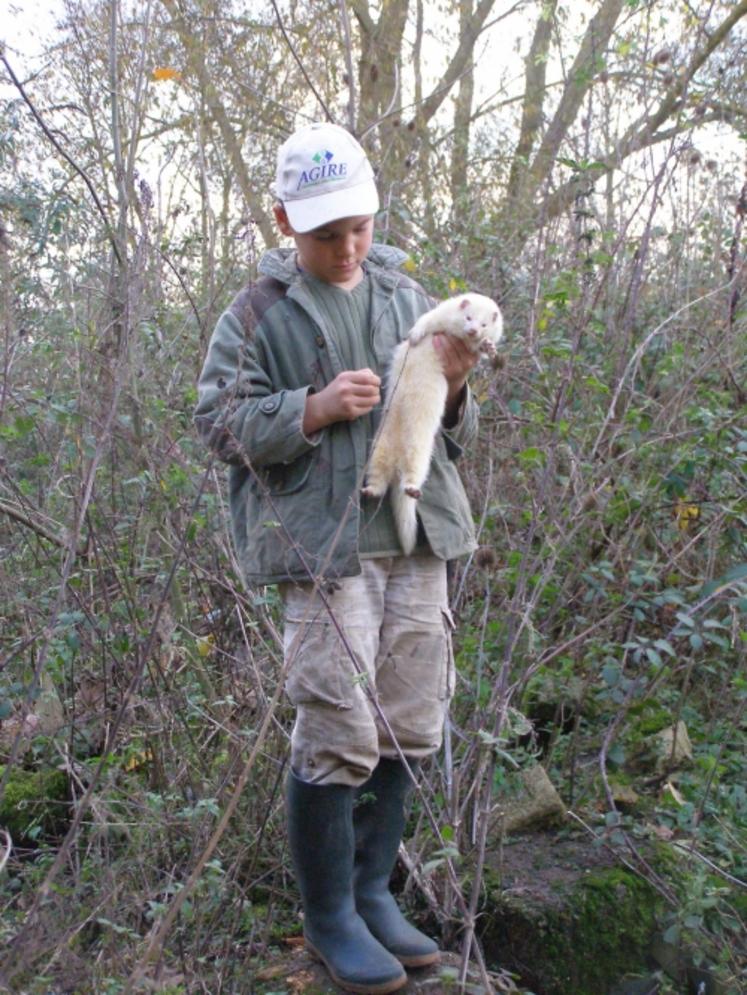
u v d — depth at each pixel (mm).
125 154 4520
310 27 6230
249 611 3631
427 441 2504
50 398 3621
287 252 2660
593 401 4148
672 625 3699
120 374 2801
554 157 4539
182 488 3562
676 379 4195
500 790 3162
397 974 2516
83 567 3598
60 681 3596
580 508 3418
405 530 2520
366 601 2525
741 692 3469
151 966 2541
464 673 3445
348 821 2553
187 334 4215
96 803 2830
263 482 2525
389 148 5480
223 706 3400
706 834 3207
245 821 3164
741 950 2910
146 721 3498
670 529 3910
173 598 3600
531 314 4121
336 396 2398
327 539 2459
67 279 3883
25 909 2770
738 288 4277
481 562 2859
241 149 5785
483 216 5719
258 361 2553
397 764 2688
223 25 6082
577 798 3432
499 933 2938
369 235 2555
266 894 3156
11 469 3984
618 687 3424
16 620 3844
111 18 4121
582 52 5781
